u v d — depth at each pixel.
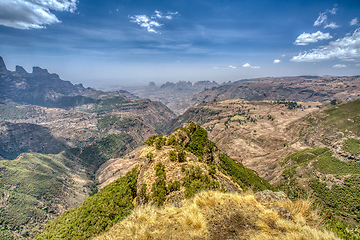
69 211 60.38
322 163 184.25
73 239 38.59
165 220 10.11
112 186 65.50
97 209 45.97
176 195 25.58
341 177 145.00
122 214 39.31
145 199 31.25
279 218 9.21
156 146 50.94
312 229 8.28
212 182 27.22
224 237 8.23
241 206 10.44
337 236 7.97
